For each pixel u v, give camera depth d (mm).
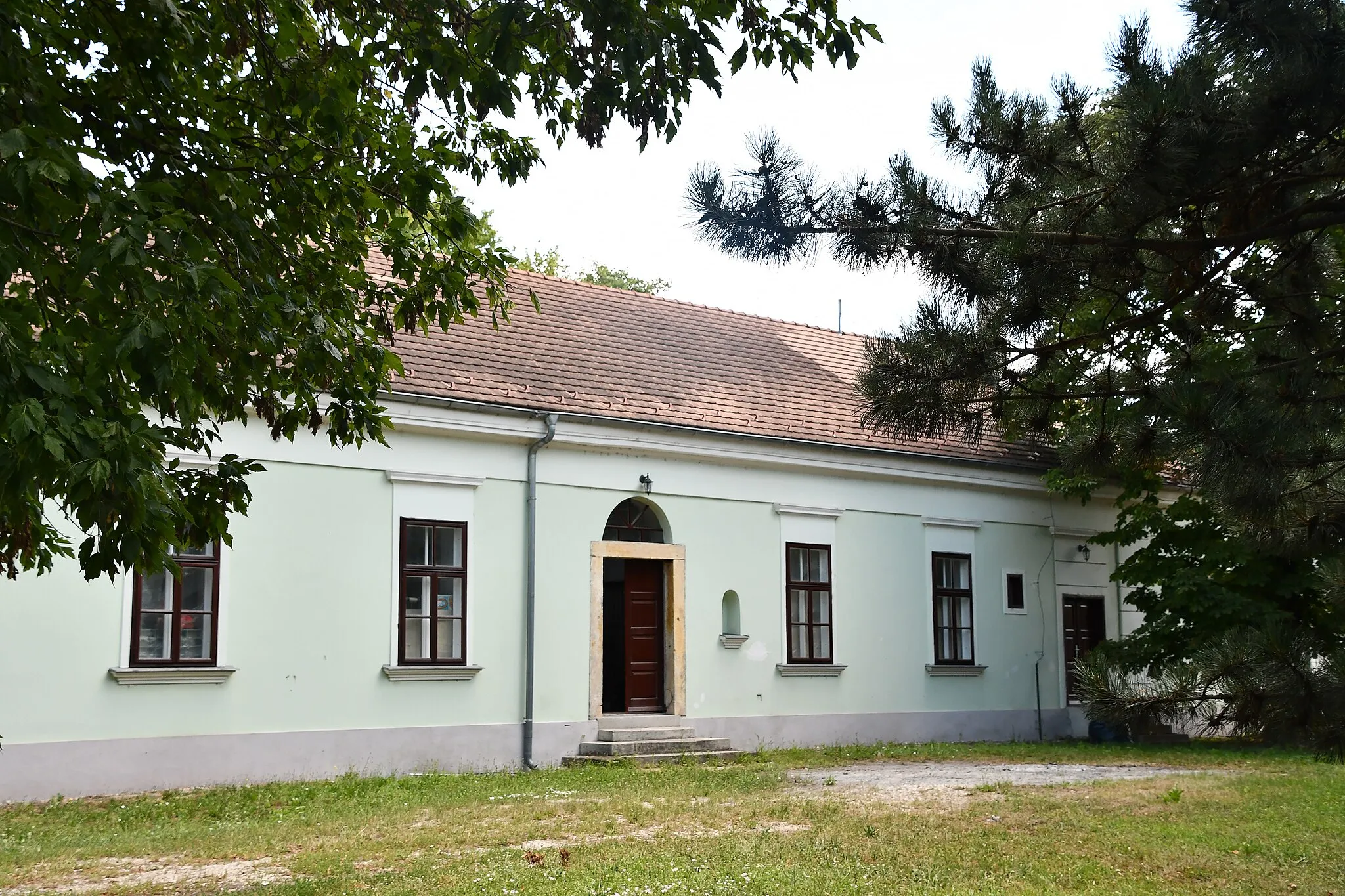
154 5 5523
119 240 4625
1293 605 19359
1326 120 6254
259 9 6730
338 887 7746
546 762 16234
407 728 15273
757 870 8141
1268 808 11602
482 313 18156
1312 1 6074
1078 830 10219
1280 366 6734
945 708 20656
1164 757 17781
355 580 15102
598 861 8578
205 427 14141
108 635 13344
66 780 12867
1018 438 8109
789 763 16484
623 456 17547
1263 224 6730
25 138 4461
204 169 6336
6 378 4336
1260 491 6484
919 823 10500
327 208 7465
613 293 21312
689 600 17922
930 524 20922
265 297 6664
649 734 16906
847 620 19672
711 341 21219
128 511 4758
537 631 16438
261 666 14305
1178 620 19734
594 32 6168
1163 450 6953
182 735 13680
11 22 5031
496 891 7488
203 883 8227
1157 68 6402
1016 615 21844
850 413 20609
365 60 7016
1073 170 6910
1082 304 7309
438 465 15875
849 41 6980
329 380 7699
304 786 13453
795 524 19297
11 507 4828
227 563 14195
